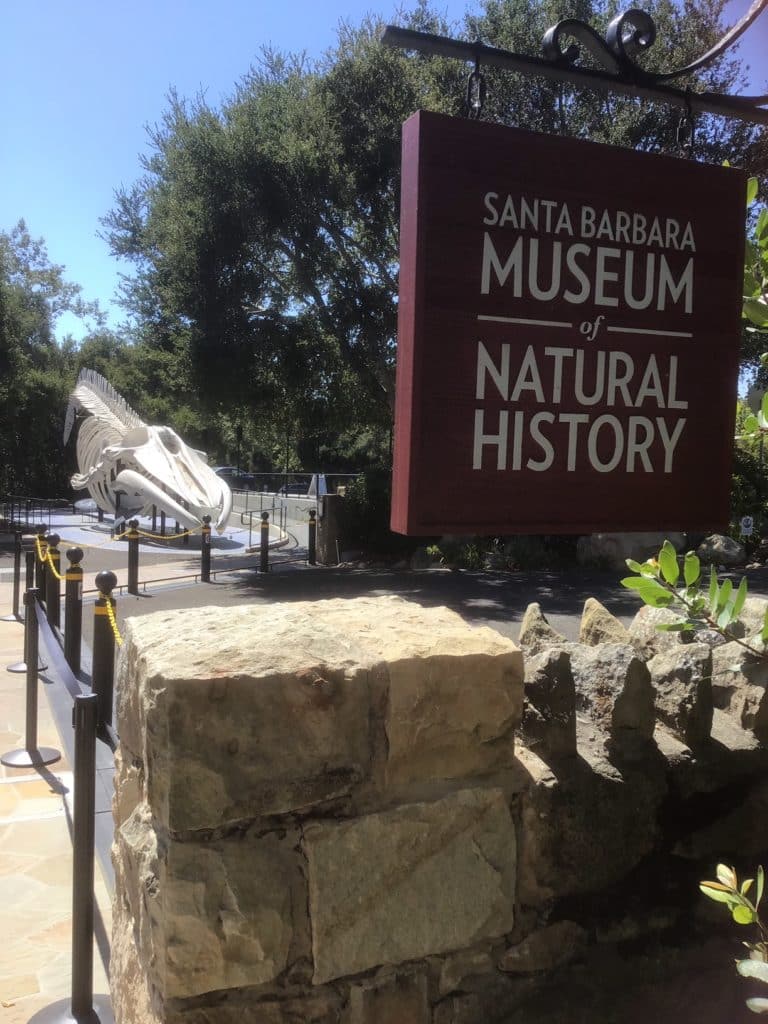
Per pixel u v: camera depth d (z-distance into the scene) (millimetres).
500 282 2152
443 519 2145
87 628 9820
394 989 1902
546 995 2023
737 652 2551
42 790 4883
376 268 17391
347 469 42812
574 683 2301
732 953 2172
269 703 1777
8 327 27453
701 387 2344
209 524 13891
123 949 2188
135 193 19000
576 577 13352
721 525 2389
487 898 1979
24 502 30906
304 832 1821
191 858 1734
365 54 14711
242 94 16672
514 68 2359
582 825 2061
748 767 2299
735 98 2596
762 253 1951
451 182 2109
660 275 2285
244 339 17062
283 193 15133
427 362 2113
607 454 2270
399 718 1895
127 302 19562
